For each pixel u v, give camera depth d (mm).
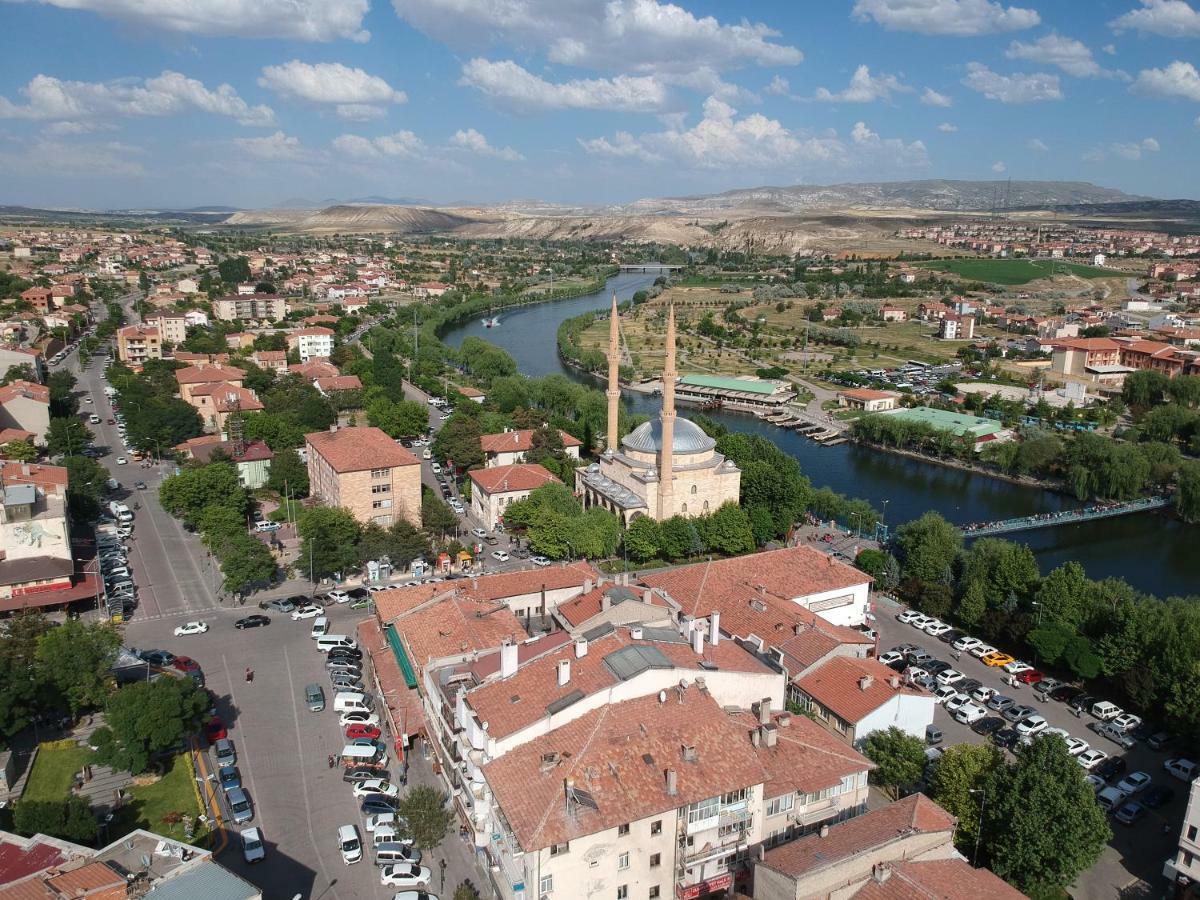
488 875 95312
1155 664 132500
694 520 199250
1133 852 105625
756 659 113688
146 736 107875
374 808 106375
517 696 98438
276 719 126562
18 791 108562
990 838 98438
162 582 174000
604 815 83812
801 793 96375
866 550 186250
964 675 145500
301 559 179000
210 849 99812
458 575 180125
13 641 124688
